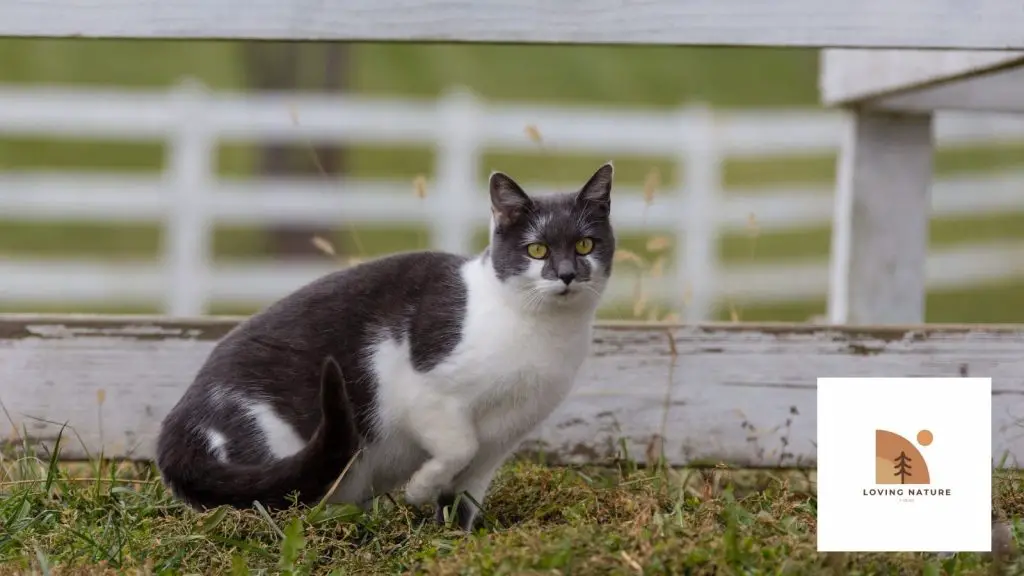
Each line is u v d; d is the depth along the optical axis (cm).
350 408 492
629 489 558
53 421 613
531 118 1382
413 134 1348
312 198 1335
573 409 631
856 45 527
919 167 777
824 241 1825
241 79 2302
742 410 631
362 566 467
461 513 543
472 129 1352
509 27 519
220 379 525
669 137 1370
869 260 780
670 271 1360
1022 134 1595
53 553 471
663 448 625
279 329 533
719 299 1373
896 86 682
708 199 1370
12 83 2189
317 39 518
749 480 626
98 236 1861
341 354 530
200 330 615
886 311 783
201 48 2391
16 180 1446
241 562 441
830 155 2014
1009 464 623
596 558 412
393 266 550
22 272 1339
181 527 496
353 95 2155
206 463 507
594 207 555
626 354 630
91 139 2061
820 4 524
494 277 530
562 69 2442
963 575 428
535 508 545
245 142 2120
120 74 2272
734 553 418
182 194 1323
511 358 520
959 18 527
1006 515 517
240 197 1328
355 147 2080
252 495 496
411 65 2403
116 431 616
